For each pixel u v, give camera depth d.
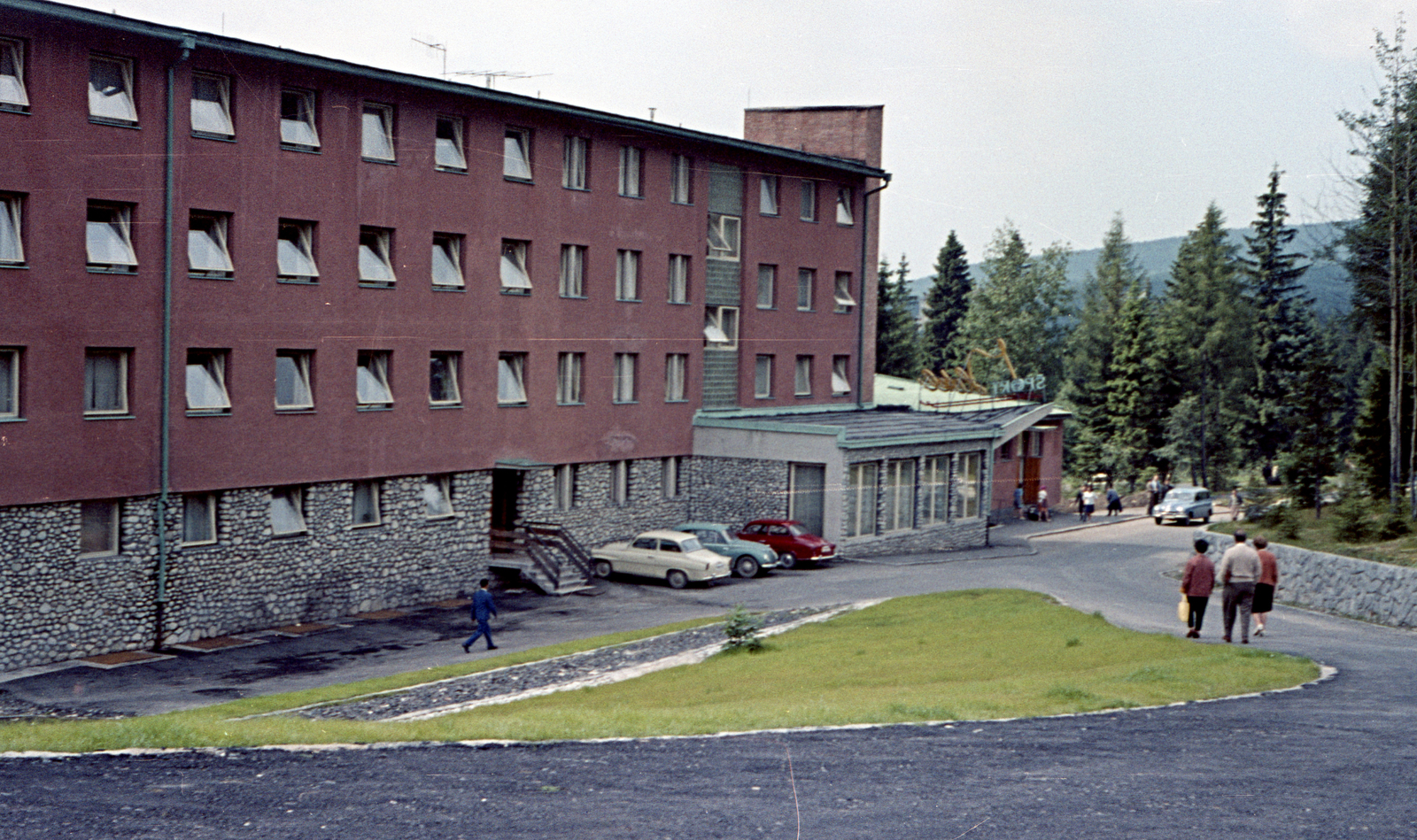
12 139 27.27
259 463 32.84
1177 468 91.94
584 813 10.77
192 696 25.55
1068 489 89.88
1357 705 16.30
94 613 29.33
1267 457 96.31
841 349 57.41
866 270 58.53
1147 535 58.31
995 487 64.62
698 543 41.84
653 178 46.53
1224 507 71.06
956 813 10.70
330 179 34.38
